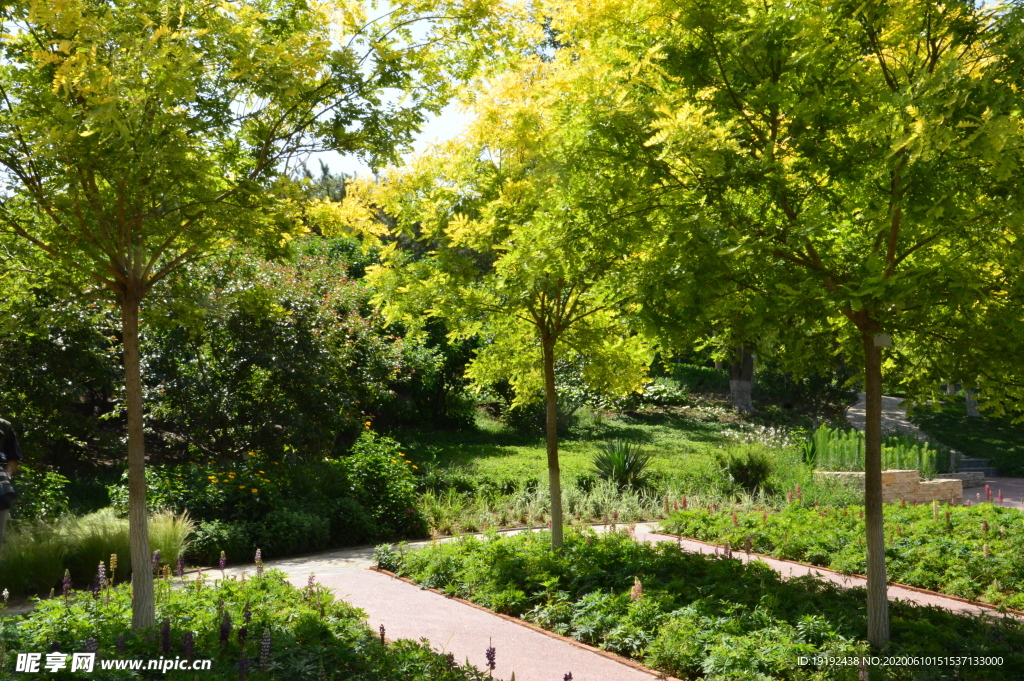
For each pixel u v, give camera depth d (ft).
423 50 20.86
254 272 25.52
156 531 29.17
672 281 18.10
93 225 18.58
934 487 47.24
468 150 26.04
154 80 16.56
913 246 18.11
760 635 18.02
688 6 19.02
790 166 18.13
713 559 25.82
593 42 21.61
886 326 17.94
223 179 20.51
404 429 63.26
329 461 41.01
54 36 17.48
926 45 17.28
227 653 16.15
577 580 23.63
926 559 26.71
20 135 16.99
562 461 53.21
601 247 21.72
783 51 18.35
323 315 43.91
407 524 38.06
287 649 16.22
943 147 14.20
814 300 17.40
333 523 36.45
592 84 20.72
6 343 34.99
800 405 91.40
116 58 16.17
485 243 25.26
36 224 19.47
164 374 40.93
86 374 38.09
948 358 18.24
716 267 17.72
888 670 16.06
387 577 28.35
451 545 29.91
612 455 47.65
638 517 41.60
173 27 17.80
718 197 18.33
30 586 25.86
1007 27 15.42
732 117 19.20
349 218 22.93
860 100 17.74
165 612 19.69
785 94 17.83
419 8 20.84
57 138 15.97
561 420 69.41
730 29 18.92
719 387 94.38
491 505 42.78
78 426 37.68
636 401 83.51
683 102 19.80
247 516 34.37
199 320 23.38
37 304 22.91
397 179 26.32
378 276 26.94
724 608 20.27
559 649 19.38
